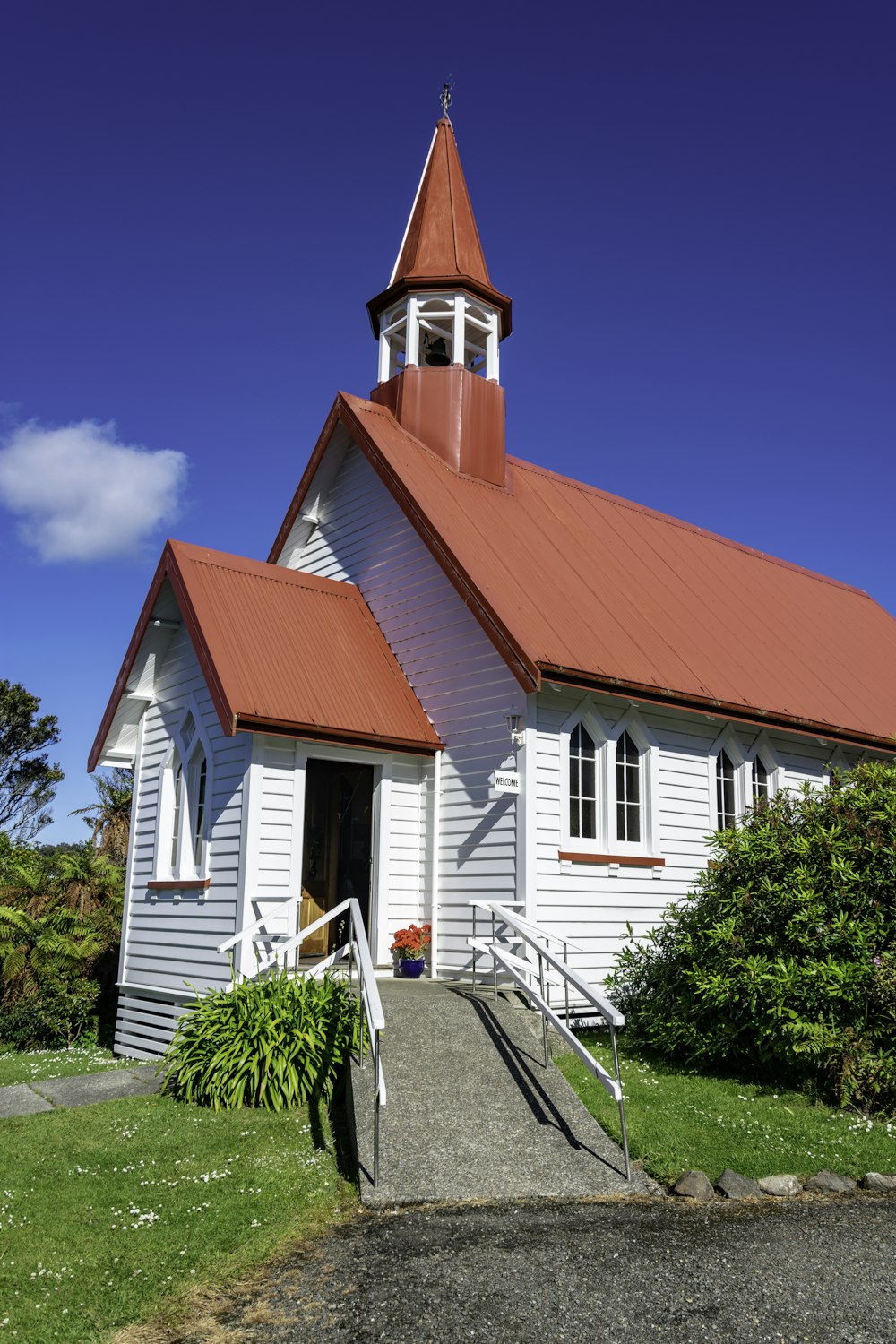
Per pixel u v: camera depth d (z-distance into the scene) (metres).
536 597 14.09
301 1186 7.22
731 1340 4.93
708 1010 10.55
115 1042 15.00
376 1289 5.53
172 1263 5.97
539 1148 7.78
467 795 13.38
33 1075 13.06
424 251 18.42
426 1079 8.80
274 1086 9.31
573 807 13.26
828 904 9.91
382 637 15.21
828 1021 9.43
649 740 14.40
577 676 12.66
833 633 20.86
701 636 16.39
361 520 16.41
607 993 12.74
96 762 16.27
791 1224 6.47
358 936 9.17
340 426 16.95
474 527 15.18
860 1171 7.55
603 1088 9.45
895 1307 5.27
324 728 12.56
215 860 12.84
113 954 18.05
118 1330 5.19
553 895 12.60
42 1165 7.89
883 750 17.59
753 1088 9.67
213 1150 8.13
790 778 16.88
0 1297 5.55
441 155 19.52
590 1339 4.95
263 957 11.91
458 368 17.36
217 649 12.62
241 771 12.59
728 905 10.60
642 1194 7.14
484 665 13.41
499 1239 6.20
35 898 18.95
